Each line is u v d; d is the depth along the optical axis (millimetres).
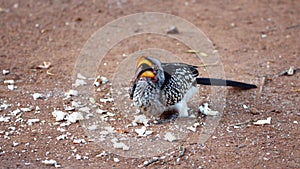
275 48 15109
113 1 18938
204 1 19047
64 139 10273
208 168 9289
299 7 18453
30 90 12430
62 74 13375
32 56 14508
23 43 15422
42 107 11562
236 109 11492
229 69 13695
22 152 9797
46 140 10234
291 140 10211
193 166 9359
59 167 9297
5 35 15961
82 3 18703
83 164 9414
